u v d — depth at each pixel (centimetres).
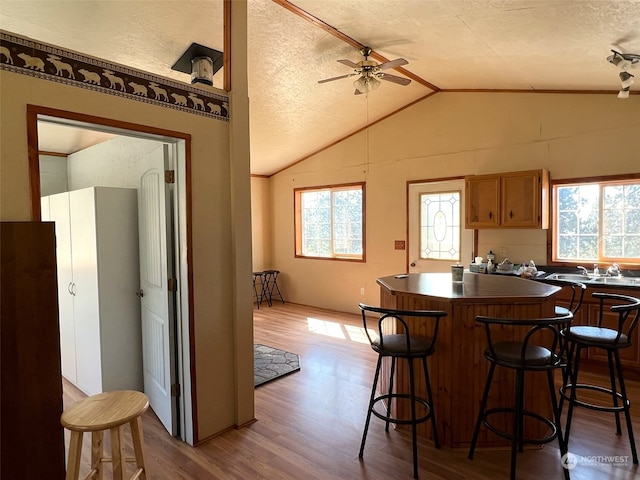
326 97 479
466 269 498
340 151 624
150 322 311
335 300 647
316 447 253
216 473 227
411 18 298
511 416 250
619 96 328
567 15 246
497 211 441
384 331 301
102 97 209
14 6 274
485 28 292
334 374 373
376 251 589
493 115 473
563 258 438
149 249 305
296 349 446
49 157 550
